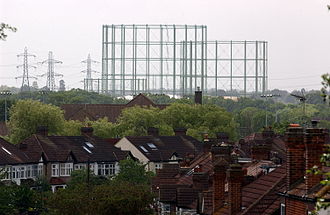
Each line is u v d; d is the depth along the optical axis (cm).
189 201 16825
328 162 7388
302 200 10488
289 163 11175
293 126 11619
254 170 15600
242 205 12938
